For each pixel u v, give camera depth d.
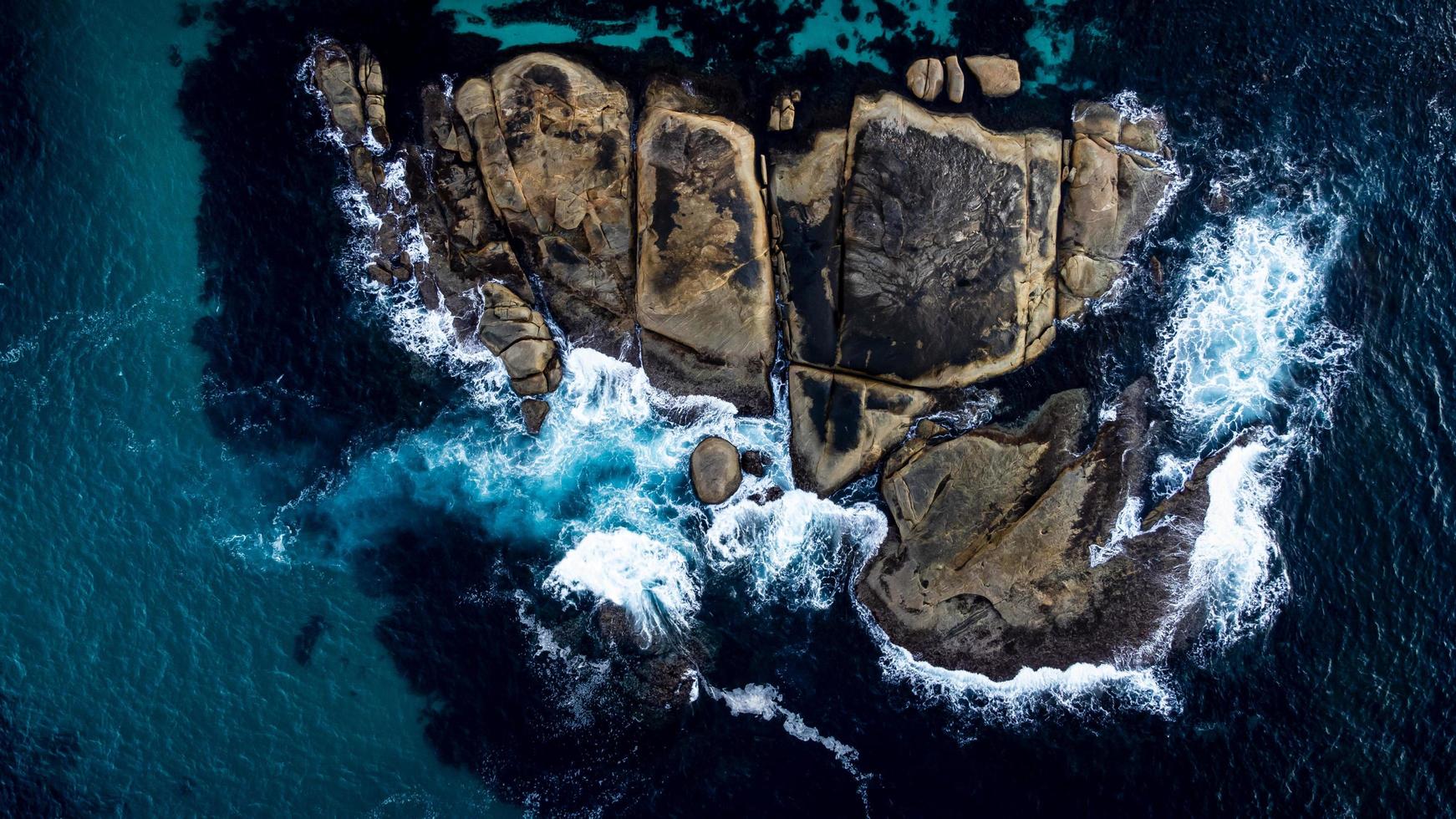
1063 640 26.72
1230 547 26.78
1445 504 26.50
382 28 27.12
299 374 27.27
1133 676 26.67
